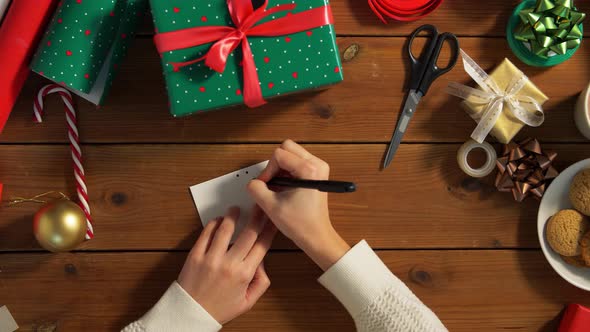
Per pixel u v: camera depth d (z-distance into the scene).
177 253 0.89
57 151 0.88
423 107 0.91
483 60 0.91
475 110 0.87
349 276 0.78
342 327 0.91
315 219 0.78
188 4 0.77
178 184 0.89
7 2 0.77
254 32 0.77
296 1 0.78
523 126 0.91
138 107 0.88
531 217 0.92
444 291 0.92
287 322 0.91
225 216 0.83
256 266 0.81
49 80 0.87
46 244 0.79
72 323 0.89
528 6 0.88
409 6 0.88
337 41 0.89
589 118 0.86
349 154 0.90
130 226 0.89
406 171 0.91
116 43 0.80
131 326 0.79
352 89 0.90
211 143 0.89
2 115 0.80
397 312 0.77
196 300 0.79
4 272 0.88
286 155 0.78
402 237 0.92
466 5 0.90
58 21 0.77
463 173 0.92
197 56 0.78
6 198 0.88
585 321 0.88
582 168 0.86
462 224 0.92
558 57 0.88
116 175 0.88
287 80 0.79
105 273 0.89
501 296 0.92
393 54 0.90
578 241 0.84
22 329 0.88
